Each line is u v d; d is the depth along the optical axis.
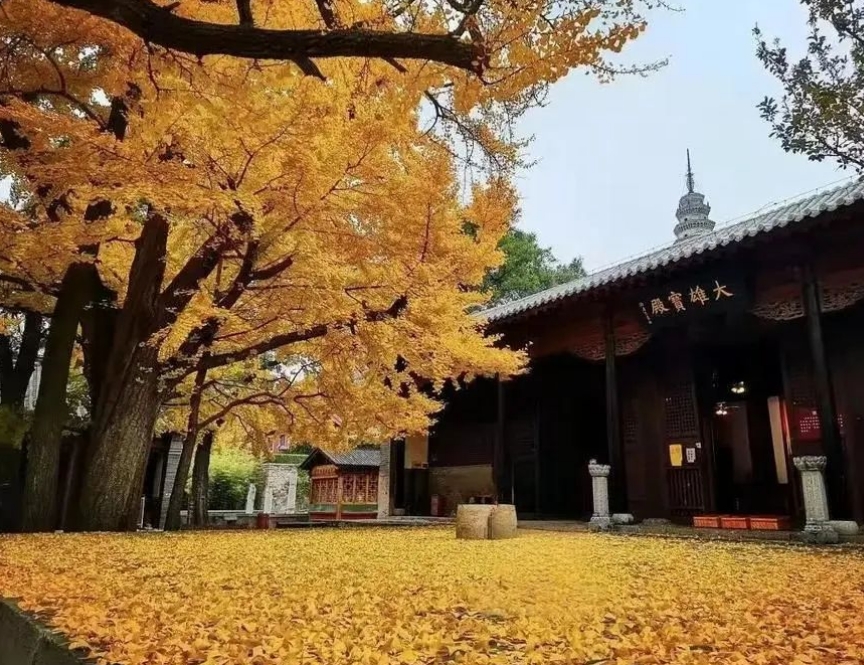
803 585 6.16
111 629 4.02
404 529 15.71
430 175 10.45
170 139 9.43
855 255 12.01
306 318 11.73
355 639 3.79
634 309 15.80
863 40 5.75
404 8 6.76
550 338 18.17
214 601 5.08
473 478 23.41
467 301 13.54
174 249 13.83
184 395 16.72
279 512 29.88
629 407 18.19
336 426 16.59
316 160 9.16
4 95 9.84
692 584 6.14
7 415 13.25
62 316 13.05
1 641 4.98
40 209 10.99
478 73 5.62
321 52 5.38
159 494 25.22
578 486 21.39
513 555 8.80
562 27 5.88
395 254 10.91
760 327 15.62
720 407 17.84
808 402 14.58
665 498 16.81
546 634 3.96
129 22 5.24
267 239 10.58
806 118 5.86
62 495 14.16
